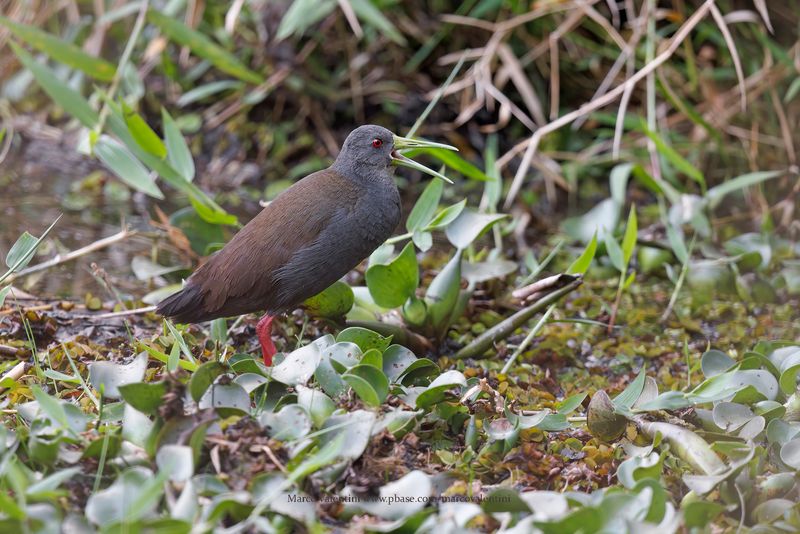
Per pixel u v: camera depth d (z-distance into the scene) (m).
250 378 7.93
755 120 14.60
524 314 10.05
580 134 15.52
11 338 9.67
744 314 11.76
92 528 6.14
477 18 15.51
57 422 7.17
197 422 6.86
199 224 11.66
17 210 13.83
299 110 15.62
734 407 8.17
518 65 14.84
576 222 12.74
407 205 14.67
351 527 6.61
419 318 10.01
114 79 13.01
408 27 15.49
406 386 8.43
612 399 8.45
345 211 9.23
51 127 15.96
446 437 8.04
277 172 15.21
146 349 8.70
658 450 7.87
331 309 9.64
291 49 15.48
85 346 9.28
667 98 13.52
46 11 16.00
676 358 10.55
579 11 14.53
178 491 6.45
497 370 9.91
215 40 15.80
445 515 6.38
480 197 14.93
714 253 12.70
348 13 13.84
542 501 6.70
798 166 14.62
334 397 7.94
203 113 15.79
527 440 8.05
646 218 14.45
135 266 11.20
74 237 13.14
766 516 7.00
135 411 7.32
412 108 15.45
